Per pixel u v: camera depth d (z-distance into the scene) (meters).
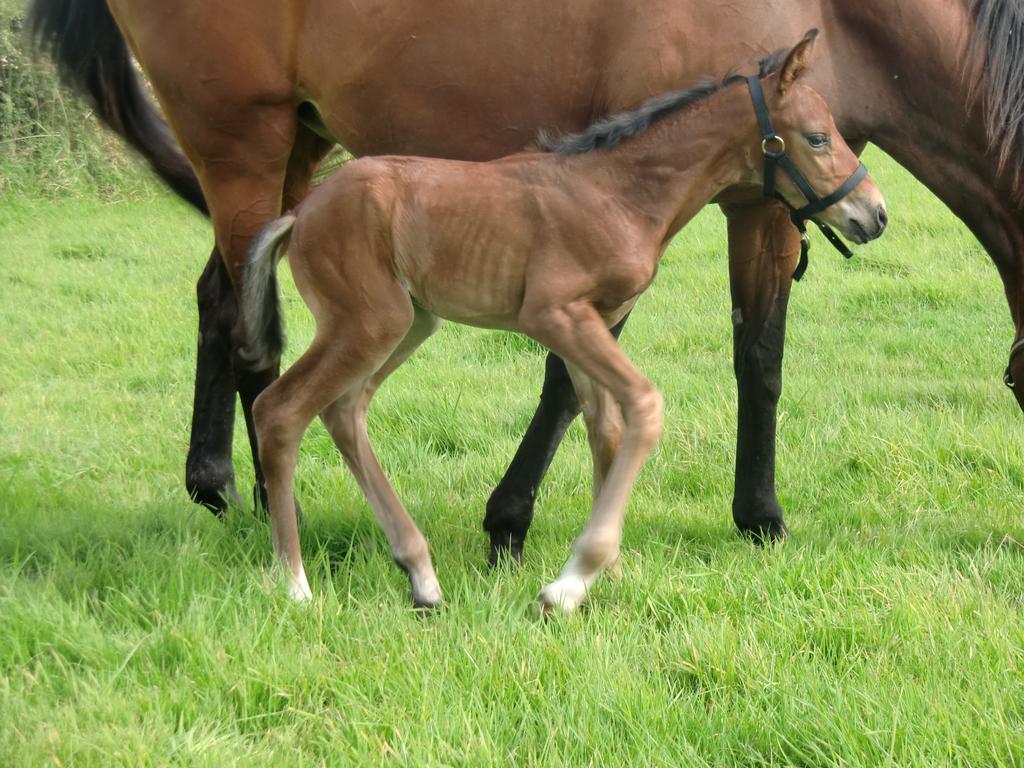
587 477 6.16
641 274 4.29
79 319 9.42
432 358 8.48
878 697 3.67
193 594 4.24
